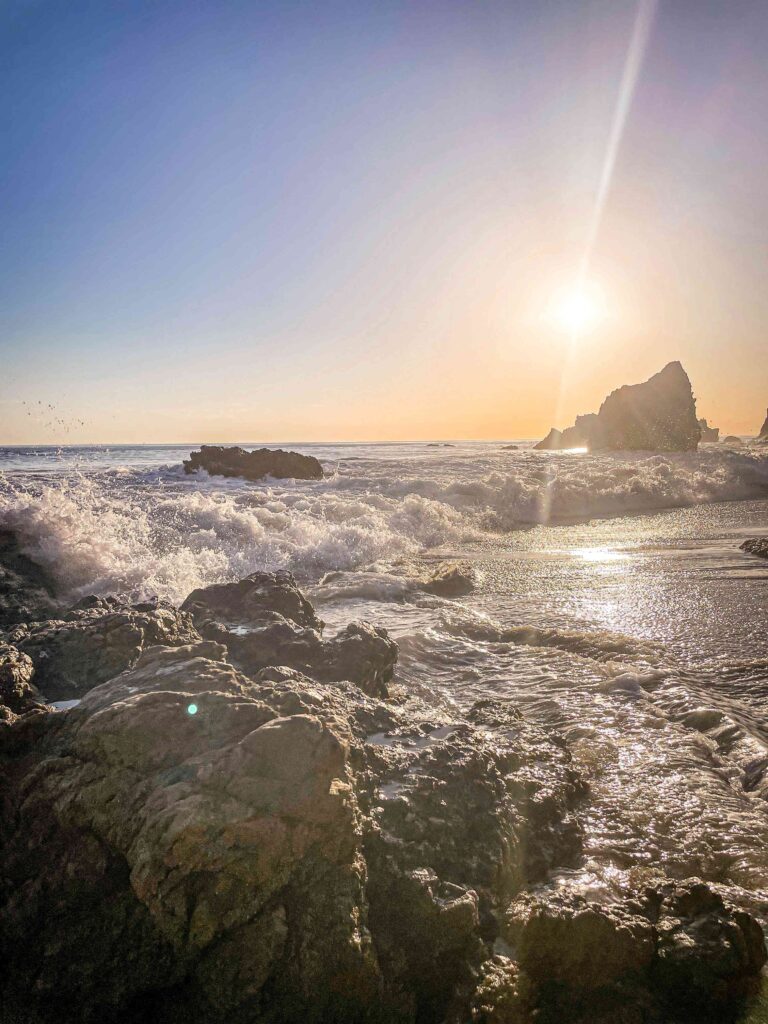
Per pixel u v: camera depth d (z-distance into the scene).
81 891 2.01
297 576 8.60
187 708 2.33
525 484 16.16
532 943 2.12
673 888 2.37
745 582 7.99
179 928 1.88
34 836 2.15
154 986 1.90
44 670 3.15
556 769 2.98
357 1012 1.89
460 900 2.09
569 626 6.16
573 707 4.15
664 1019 1.98
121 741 2.22
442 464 24.92
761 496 18.77
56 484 12.37
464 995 1.96
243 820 1.96
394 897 2.09
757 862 2.57
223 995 1.85
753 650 5.40
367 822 2.20
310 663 3.92
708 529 12.86
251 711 2.35
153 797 2.06
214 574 7.96
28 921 1.99
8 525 6.99
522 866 2.43
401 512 12.85
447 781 2.51
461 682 4.75
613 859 2.57
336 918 1.93
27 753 2.40
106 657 3.27
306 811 2.03
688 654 5.32
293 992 1.86
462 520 13.38
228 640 3.90
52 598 6.30
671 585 7.88
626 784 3.14
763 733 3.80
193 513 10.05
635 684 4.57
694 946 2.09
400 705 4.11
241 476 19.77
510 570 8.92
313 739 2.14
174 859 1.90
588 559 9.70
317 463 20.78
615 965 2.10
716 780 3.21
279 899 1.95
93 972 1.91
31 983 1.91
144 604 3.99
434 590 7.68
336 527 10.89
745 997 2.03
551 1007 2.02
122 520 8.86
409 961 2.00
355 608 6.83
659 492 16.97
